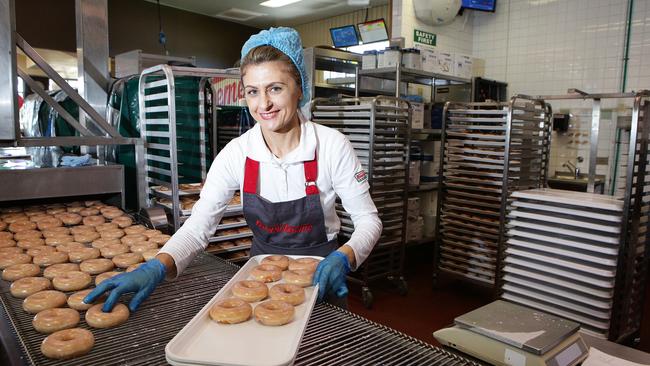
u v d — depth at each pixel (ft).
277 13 23.59
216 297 3.73
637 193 7.89
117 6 20.33
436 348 3.11
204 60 23.93
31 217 7.18
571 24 15.76
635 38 14.53
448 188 12.25
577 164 15.81
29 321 3.72
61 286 4.36
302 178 4.81
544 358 3.02
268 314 3.44
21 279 4.45
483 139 11.18
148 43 21.57
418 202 14.12
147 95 9.36
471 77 15.71
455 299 12.05
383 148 11.32
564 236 8.72
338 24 24.17
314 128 4.84
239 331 3.34
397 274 12.21
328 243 5.29
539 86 16.70
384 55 13.53
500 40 17.51
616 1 14.79
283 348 3.10
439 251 12.53
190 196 9.69
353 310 11.28
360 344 3.16
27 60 18.63
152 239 6.05
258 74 3.98
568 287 8.59
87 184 7.82
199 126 10.32
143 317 3.60
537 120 10.92
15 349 3.25
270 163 4.78
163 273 3.97
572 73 15.89
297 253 5.22
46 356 3.01
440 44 16.98
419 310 11.27
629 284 8.25
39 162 12.10
